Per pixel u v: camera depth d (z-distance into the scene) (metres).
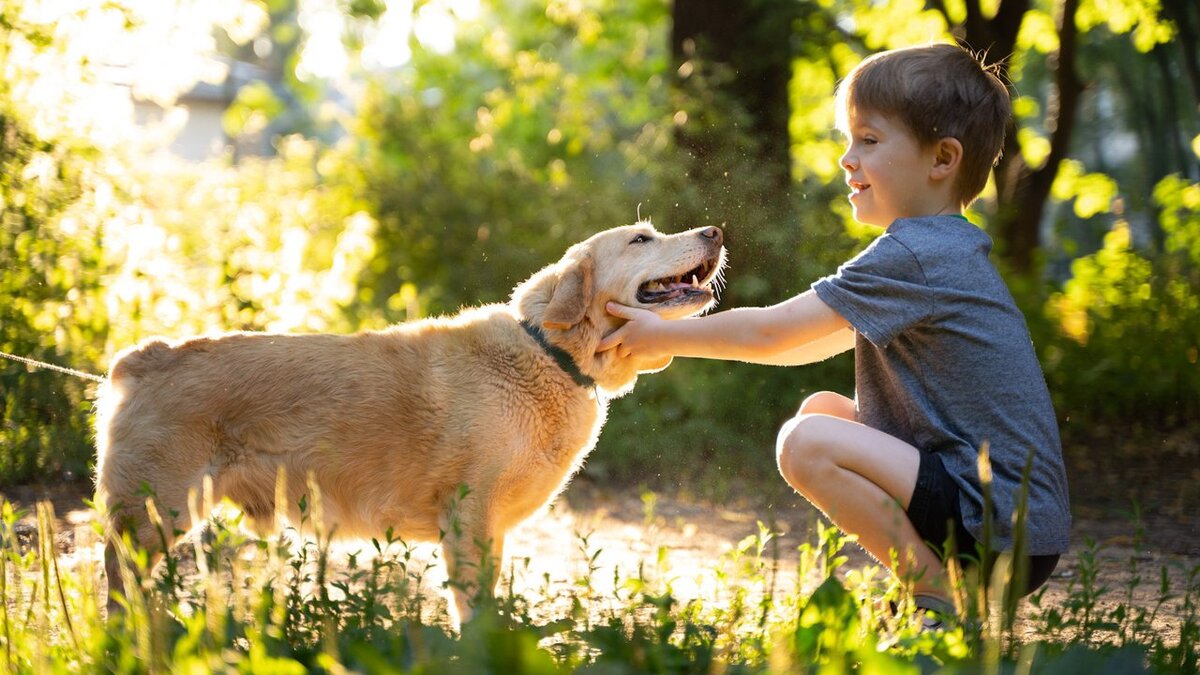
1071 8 14.48
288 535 5.30
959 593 3.45
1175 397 11.77
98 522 4.03
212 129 37.62
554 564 6.24
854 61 16.38
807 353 5.04
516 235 15.39
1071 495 9.13
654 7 20.22
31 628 3.59
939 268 4.12
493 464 4.91
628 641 3.15
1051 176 14.67
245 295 9.94
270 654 3.03
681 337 4.62
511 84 21.69
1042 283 13.48
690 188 11.80
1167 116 21.22
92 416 8.21
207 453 4.77
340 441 4.86
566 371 5.07
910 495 4.03
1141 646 3.54
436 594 4.65
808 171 17.52
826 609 3.23
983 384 4.07
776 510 8.34
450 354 5.02
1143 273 13.59
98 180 10.14
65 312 9.22
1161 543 7.31
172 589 3.51
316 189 16.25
